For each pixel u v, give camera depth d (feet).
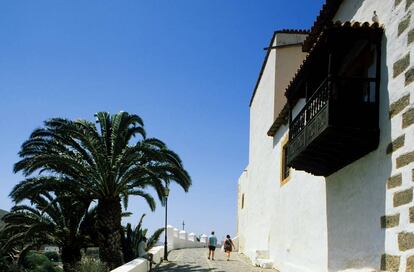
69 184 59.72
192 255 82.12
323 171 35.99
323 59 31.68
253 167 82.64
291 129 37.50
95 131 61.21
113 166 60.39
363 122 27.07
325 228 37.27
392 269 24.81
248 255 75.36
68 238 67.36
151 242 89.15
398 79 25.23
